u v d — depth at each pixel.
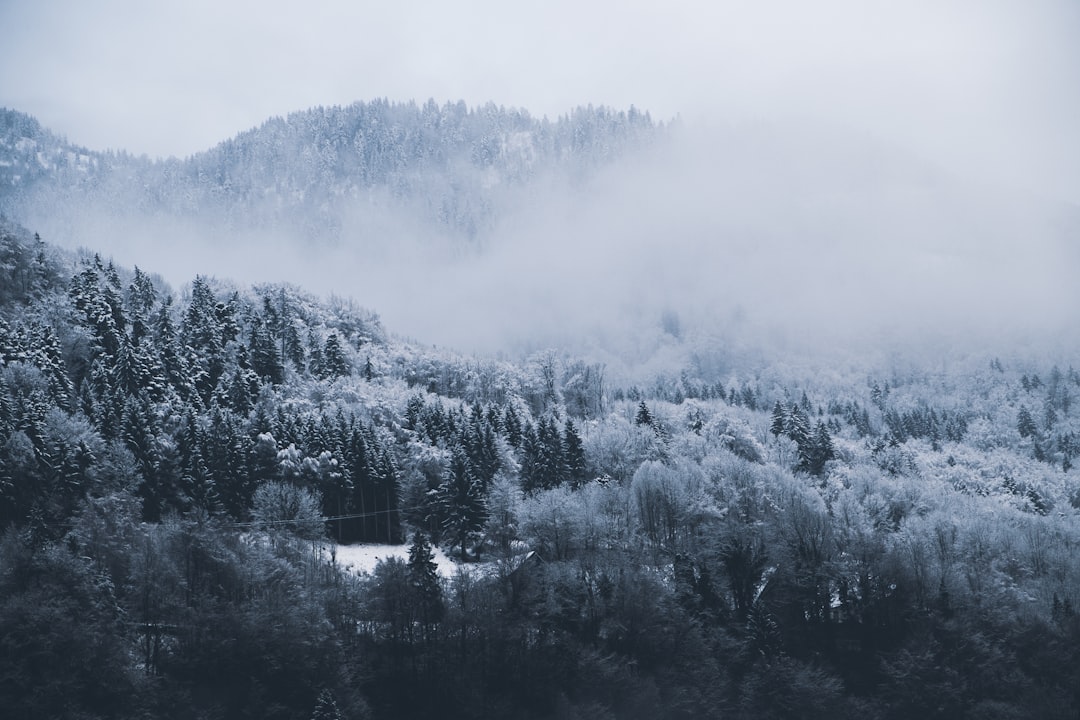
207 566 118.44
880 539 152.62
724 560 140.62
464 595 123.56
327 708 99.31
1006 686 123.31
